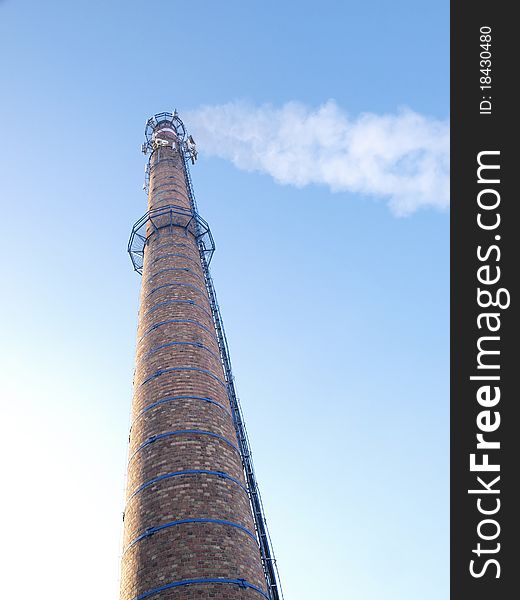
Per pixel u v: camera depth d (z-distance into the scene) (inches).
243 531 550.0
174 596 468.1
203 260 1060.5
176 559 494.3
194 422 629.0
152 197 1140.5
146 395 679.1
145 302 847.1
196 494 552.1
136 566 512.7
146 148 1401.3
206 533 518.9
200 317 806.5
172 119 1481.3
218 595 474.3
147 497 560.4
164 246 945.5
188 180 1299.2
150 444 612.1
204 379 697.0
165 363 705.6
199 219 1046.4
